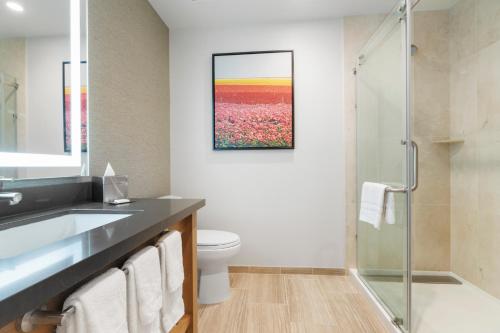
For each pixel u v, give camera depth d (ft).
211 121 7.78
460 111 6.65
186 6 6.73
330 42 7.38
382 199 5.23
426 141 7.07
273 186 7.59
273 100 7.51
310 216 7.50
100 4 4.71
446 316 5.25
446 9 6.90
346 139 7.35
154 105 6.86
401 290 4.91
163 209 3.53
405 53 4.79
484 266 6.10
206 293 5.90
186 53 7.81
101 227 2.46
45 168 3.73
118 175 4.89
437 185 7.06
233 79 7.62
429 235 7.11
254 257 7.65
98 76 4.66
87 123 4.40
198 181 7.82
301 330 4.94
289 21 7.48
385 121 5.57
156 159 6.97
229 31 7.66
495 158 5.82
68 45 4.12
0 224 2.65
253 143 7.58
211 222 7.78
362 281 6.57
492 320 5.12
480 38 6.07
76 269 1.57
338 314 5.47
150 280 2.64
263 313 5.50
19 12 3.39
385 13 7.15
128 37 5.61
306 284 6.86
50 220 3.22
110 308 1.98
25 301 1.24
